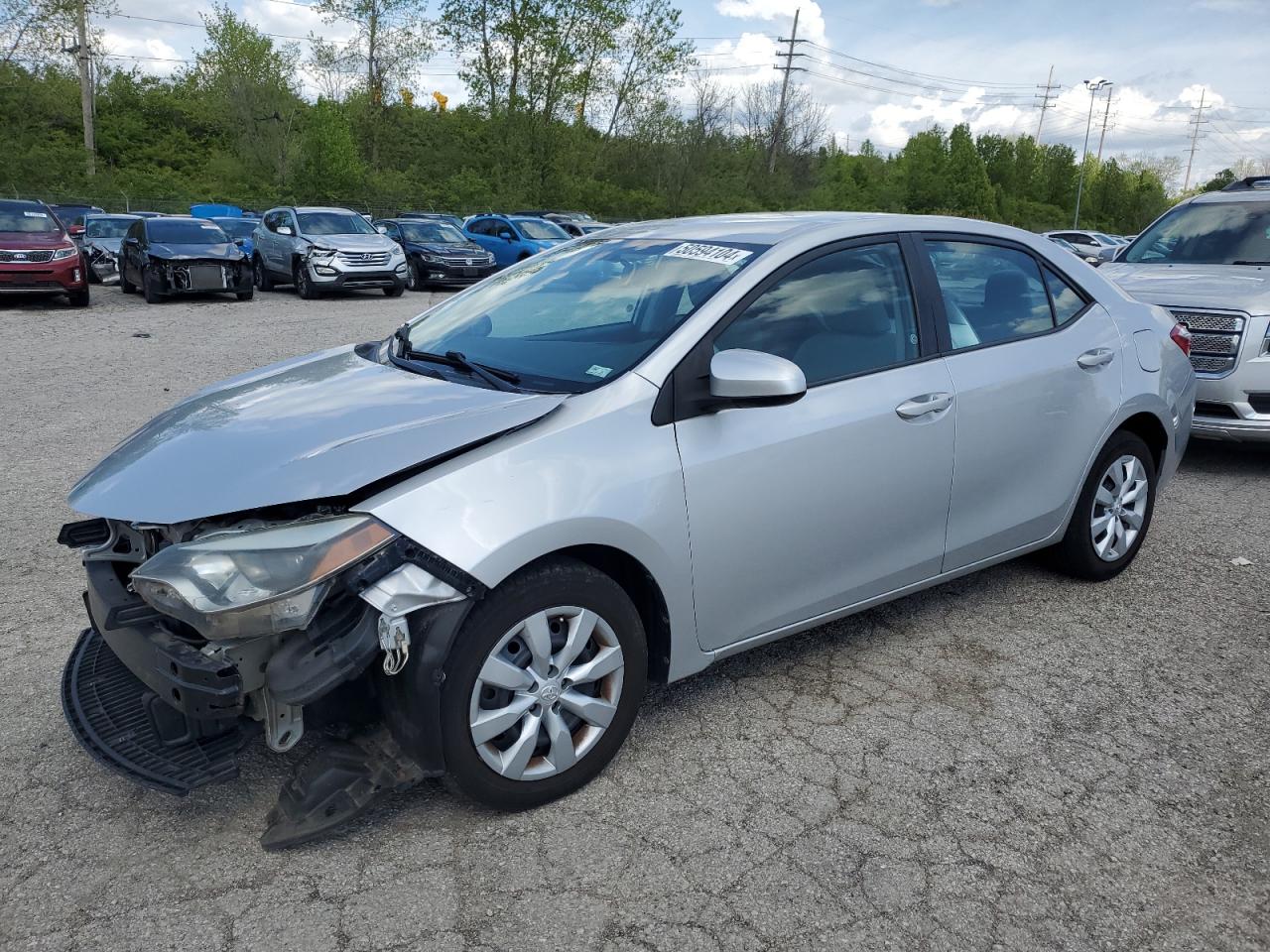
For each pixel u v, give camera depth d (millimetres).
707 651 3104
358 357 3658
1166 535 5223
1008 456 3785
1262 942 2312
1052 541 4199
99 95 60375
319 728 2816
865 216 3689
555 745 2742
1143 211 89125
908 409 3381
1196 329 6344
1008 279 3963
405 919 2342
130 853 2570
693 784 2908
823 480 3184
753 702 3400
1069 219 84000
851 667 3666
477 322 3617
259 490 2484
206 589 2340
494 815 2748
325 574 2348
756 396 2793
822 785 2908
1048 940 2305
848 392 3270
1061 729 3244
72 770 2938
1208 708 3395
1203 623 4086
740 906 2398
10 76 45469
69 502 2748
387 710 2580
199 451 2740
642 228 3996
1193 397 4746
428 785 2893
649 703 3396
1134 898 2451
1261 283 6469
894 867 2551
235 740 2605
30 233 15398
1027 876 2525
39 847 2590
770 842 2645
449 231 21734
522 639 2662
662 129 52719
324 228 18781
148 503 2557
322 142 45125
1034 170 87062
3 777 2893
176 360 10492
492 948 2254
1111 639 3926
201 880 2471
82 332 12664
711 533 2953
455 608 2475
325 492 2445
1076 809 2809
